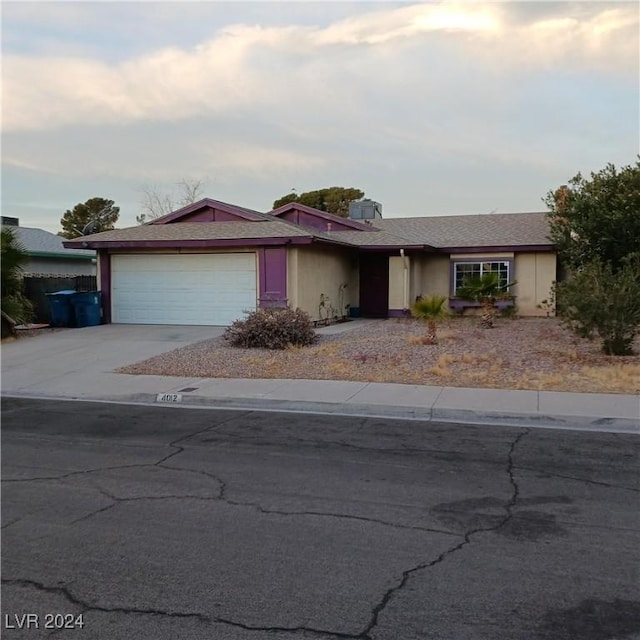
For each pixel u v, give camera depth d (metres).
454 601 3.84
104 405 10.37
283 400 10.05
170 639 3.47
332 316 22.89
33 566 4.35
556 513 5.30
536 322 21.98
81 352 15.35
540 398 9.78
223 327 19.75
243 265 19.89
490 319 20.17
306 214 27.62
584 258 22.14
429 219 29.88
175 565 4.35
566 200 22.81
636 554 4.49
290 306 18.02
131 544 4.70
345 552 4.54
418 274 25.83
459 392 10.30
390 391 10.49
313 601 3.85
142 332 18.66
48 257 29.44
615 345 13.63
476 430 8.37
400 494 5.80
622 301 13.18
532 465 6.69
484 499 5.65
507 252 24.56
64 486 6.09
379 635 3.49
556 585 4.04
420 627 3.56
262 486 6.05
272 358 13.85
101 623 3.63
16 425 8.86
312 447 7.52
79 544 4.71
